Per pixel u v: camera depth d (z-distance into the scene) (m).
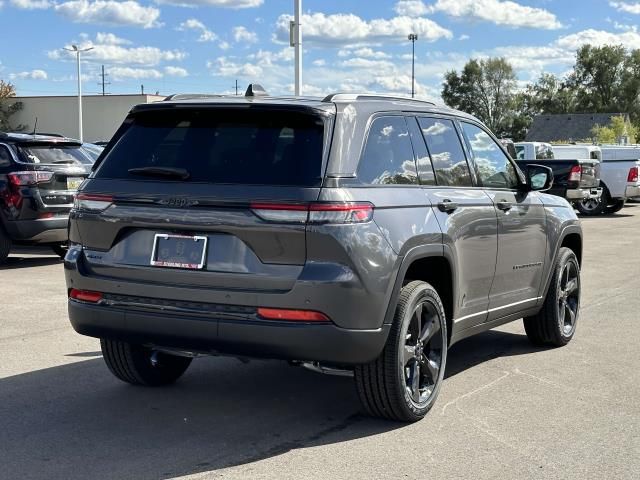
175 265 4.54
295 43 17.50
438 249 5.04
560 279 6.97
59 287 10.02
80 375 6.05
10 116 71.00
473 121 6.07
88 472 4.20
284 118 4.62
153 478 4.12
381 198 4.64
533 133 101.25
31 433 4.78
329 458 4.41
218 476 4.15
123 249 4.74
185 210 4.51
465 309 5.57
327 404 5.41
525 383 5.96
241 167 4.52
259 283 4.36
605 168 23.05
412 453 4.50
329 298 4.29
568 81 120.06
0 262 12.10
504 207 6.00
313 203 4.29
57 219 11.82
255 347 4.39
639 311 8.88
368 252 4.42
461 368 6.42
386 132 4.96
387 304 4.56
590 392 5.74
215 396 5.58
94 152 14.41
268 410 5.27
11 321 7.95
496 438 4.76
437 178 5.34
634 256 13.92
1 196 11.65
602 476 4.21
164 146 4.82
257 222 4.34
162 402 5.43
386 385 4.76
